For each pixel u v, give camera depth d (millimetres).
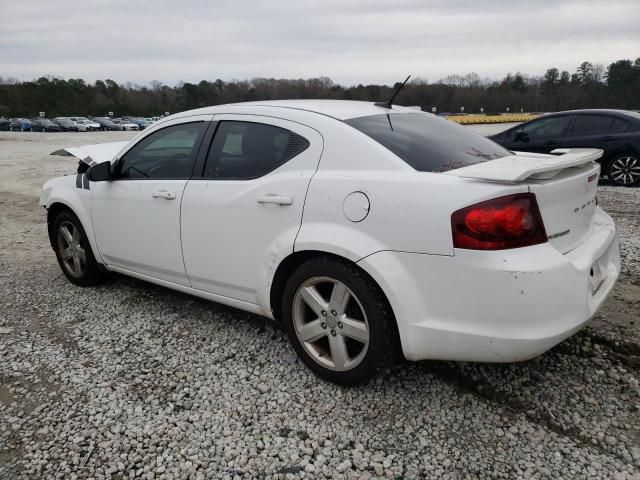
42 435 2588
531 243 2307
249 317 3855
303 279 2865
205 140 3439
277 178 2965
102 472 2328
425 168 2625
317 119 2945
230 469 2324
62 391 2961
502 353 2344
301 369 3105
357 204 2609
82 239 4395
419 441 2463
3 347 3508
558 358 3086
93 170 3871
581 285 2383
